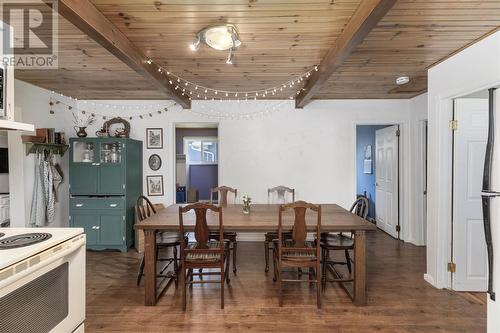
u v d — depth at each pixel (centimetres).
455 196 269
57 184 382
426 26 206
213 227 244
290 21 200
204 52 254
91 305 246
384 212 496
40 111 371
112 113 439
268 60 273
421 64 284
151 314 232
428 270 291
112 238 390
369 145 573
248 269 327
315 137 440
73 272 142
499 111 185
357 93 406
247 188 441
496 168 186
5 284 100
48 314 124
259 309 238
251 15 193
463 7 181
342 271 324
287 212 306
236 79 333
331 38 227
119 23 202
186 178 677
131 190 407
